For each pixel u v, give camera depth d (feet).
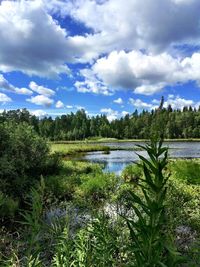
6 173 43.11
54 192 40.45
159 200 6.86
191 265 10.43
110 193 33.42
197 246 13.79
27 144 52.75
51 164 58.80
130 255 12.69
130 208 21.62
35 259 10.23
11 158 47.16
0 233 24.04
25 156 51.11
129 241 15.24
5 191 40.60
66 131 399.85
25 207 37.78
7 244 17.54
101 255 12.07
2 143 48.60
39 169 55.98
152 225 6.85
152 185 6.86
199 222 25.11
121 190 31.65
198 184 44.01
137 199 6.97
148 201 6.88
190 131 328.29
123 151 169.48
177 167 49.93
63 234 12.14
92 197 35.94
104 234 13.42
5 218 30.50
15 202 34.04
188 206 30.12
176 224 18.12
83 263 11.32
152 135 6.94
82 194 39.75
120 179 46.80
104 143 293.43
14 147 49.29
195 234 21.80
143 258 6.84
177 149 172.45
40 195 10.52
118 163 100.37
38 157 55.16
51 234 13.41
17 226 28.71
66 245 11.37
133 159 115.03
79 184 47.96
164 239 6.95
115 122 416.87
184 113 335.06
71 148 162.71
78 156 131.64
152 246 6.84
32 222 9.87
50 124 379.14
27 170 53.21
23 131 54.60
